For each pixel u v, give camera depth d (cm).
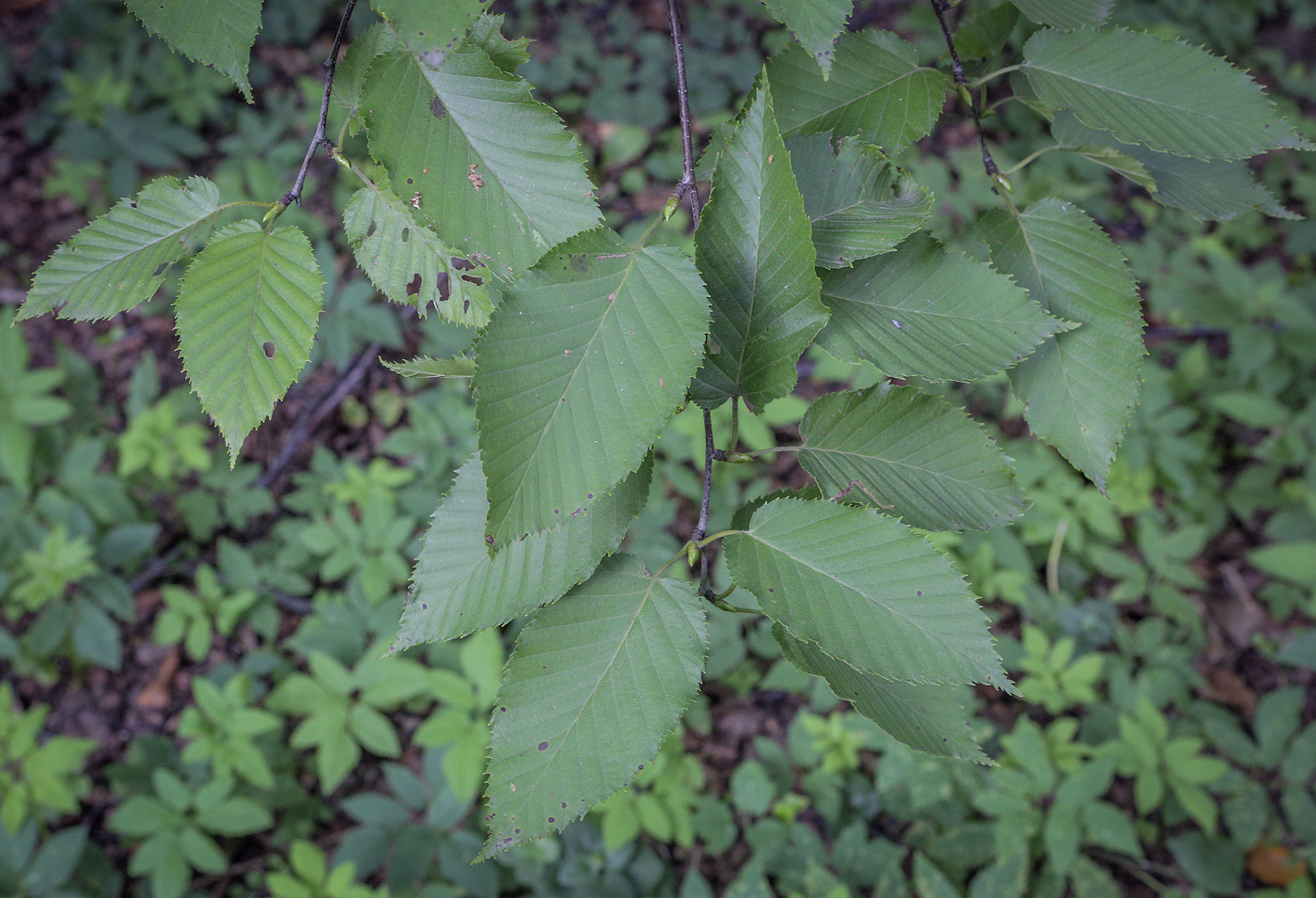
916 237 105
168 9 90
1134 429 421
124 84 551
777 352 93
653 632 93
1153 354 487
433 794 354
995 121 522
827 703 363
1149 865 368
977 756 97
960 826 349
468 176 87
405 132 87
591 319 82
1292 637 420
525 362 81
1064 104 112
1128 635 405
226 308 88
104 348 490
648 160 559
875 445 104
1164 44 110
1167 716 391
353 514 434
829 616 89
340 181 516
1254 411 422
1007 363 101
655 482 390
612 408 81
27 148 561
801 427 104
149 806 324
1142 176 115
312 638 374
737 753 392
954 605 88
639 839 364
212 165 550
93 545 405
